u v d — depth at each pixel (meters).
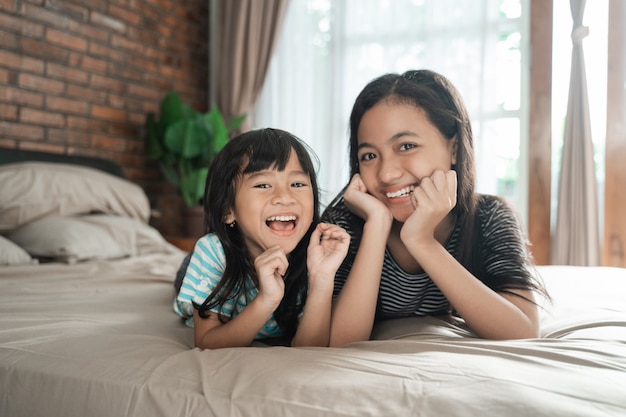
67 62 3.06
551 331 0.97
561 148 3.12
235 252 0.91
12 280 1.67
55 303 1.32
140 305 1.36
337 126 3.77
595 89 3.04
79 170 2.74
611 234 2.97
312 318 0.87
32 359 0.81
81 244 2.18
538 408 0.53
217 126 3.43
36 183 2.46
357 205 0.92
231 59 4.05
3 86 2.72
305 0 3.93
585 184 2.93
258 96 4.02
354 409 0.57
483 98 3.33
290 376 0.65
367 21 3.71
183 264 1.25
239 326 0.82
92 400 0.70
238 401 0.61
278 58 4.00
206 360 0.74
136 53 3.57
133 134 3.55
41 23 2.90
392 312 1.08
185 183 3.49
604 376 0.62
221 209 0.90
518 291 0.90
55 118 3.00
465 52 3.41
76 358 0.79
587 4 3.04
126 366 0.74
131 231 2.52
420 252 0.84
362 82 3.72
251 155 0.86
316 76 3.88
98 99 3.28
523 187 3.25
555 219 3.16
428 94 0.90
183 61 4.02
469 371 0.63
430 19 3.49
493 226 0.99
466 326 1.03
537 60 3.17
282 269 0.81
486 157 3.33
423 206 0.83
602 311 1.12
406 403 0.57
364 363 0.68
